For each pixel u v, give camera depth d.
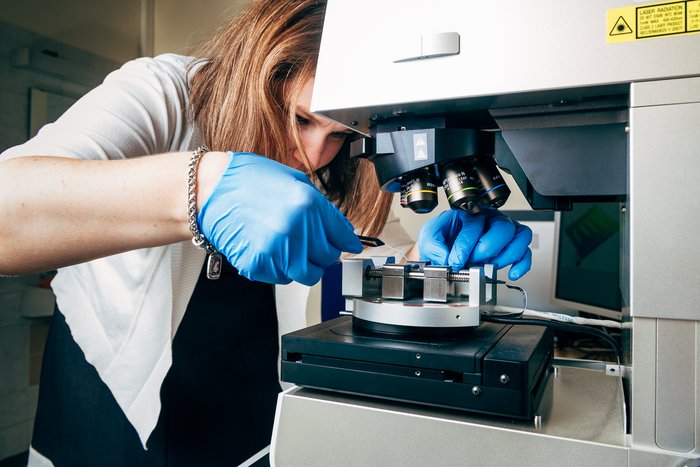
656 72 0.44
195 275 0.99
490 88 0.49
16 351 2.41
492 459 0.48
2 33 2.30
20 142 2.39
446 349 0.55
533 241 1.38
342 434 0.54
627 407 0.54
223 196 0.56
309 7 0.86
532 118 0.55
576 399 0.58
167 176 0.56
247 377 1.10
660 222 0.44
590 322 0.93
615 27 0.45
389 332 0.63
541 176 0.55
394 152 0.61
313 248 0.58
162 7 2.74
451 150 0.59
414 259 1.26
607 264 1.24
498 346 0.56
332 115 0.61
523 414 0.49
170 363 0.93
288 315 1.13
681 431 0.44
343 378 0.57
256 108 0.86
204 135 0.97
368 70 0.55
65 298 1.08
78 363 1.07
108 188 0.56
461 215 0.85
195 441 1.02
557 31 0.47
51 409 1.12
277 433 0.56
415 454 0.50
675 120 0.44
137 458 1.00
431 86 0.52
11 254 0.58
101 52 2.70
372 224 1.24
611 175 0.53
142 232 0.58
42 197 0.55
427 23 0.52
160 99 0.86
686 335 0.44
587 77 0.46
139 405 0.95
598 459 0.45
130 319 0.95
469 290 0.65
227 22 1.04
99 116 0.73
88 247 0.59
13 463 2.38
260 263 0.57
